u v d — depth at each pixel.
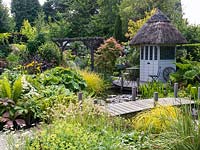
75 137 4.10
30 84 8.39
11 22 30.09
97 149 3.91
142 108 8.77
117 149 4.05
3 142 4.93
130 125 5.73
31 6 42.00
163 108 5.65
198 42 19.38
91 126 4.92
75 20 34.03
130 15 29.11
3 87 7.23
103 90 13.84
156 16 17.12
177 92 11.05
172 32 16.33
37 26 30.58
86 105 6.10
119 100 12.06
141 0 28.39
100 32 32.59
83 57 21.70
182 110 4.12
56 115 5.64
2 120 6.53
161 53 16.12
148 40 16.14
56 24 31.52
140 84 14.79
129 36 24.67
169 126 4.00
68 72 11.34
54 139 3.97
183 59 14.56
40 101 7.30
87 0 34.62
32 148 3.87
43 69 14.73
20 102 6.98
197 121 3.84
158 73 16.03
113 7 32.62
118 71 18.66
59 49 18.11
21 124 6.34
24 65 14.16
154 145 3.94
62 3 42.25
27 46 17.56
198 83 12.68
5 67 13.89
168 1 28.53
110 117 5.89
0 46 17.95
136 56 19.03
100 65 17.14
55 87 9.22
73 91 10.67
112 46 17.02
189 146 3.54
